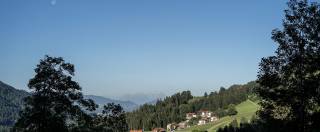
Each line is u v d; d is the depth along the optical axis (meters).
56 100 32.09
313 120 27.12
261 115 30.88
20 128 31.94
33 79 31.80
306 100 26.83
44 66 32.19
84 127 34.97
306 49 26.59
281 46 27.25
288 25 27.11
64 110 32.38
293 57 26.80
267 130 31.67
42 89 31.86
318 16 26.44
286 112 28.20
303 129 27.19
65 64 32.62
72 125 34.25
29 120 31.55
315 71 26.36
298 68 26.84
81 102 33.44
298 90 26.84
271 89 28.27
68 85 32.38
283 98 27.47
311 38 26.39
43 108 31.72
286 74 27.30
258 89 28.89
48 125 31.80
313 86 26.20
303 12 26.75
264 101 29.69
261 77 28.33
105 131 50.12
